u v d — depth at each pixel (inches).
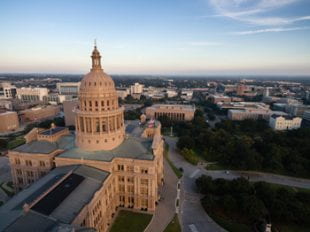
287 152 5915.4
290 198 3892.7
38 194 2915.8
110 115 3976.4
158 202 4148.6
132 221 3580.2
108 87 3973.9
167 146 7406.5
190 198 4320.9
